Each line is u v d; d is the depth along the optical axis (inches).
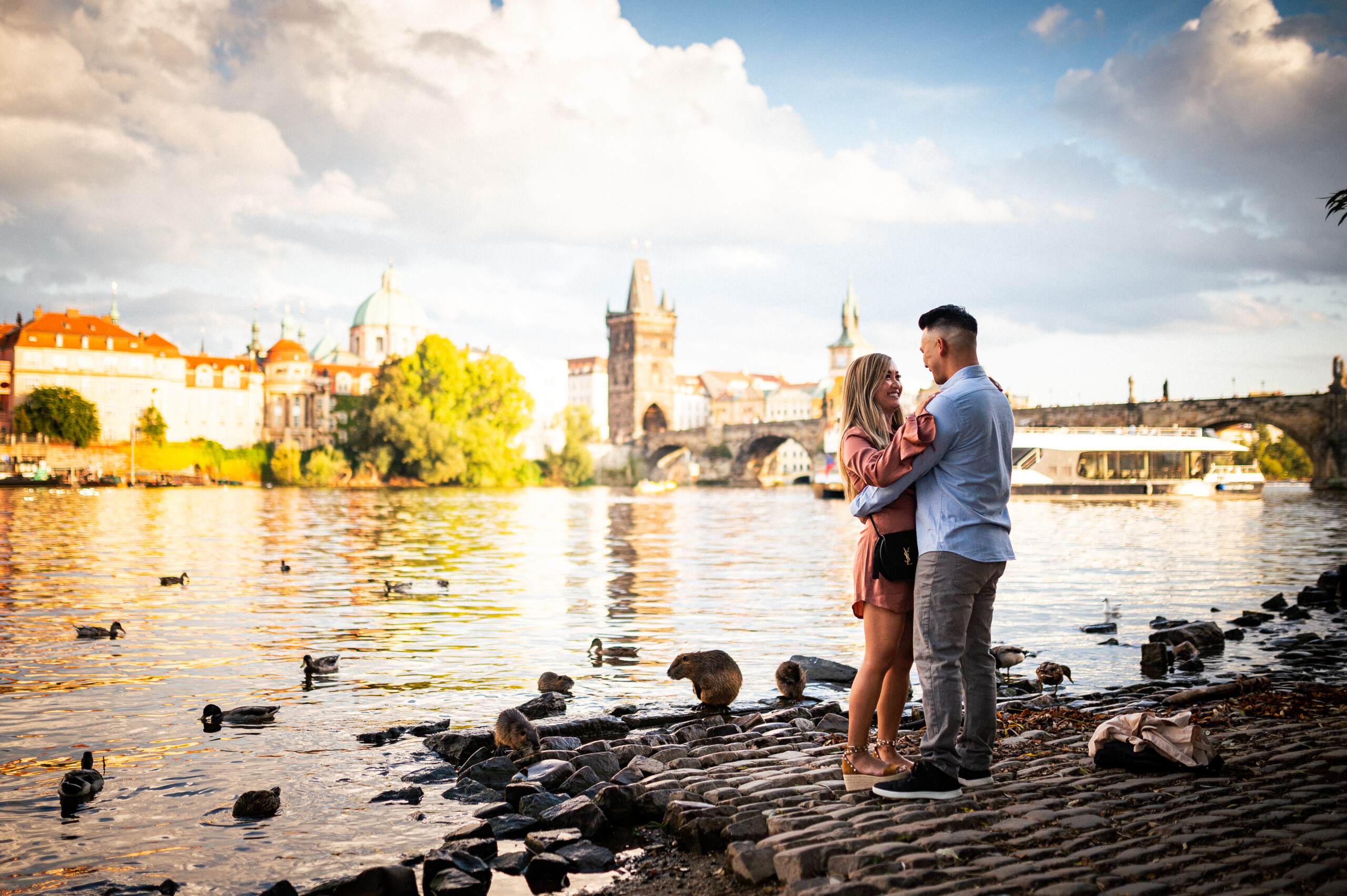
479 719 520.4
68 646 745.6
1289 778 316.5
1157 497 4483.3
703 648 750.5
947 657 302.4
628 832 328.5
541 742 440.5
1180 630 723.4
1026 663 687.7
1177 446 4648.1
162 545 1781.5
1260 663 665.0
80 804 378.0
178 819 362.0
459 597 1060.5
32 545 1752.0
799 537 2138.3
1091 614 930.7
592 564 1461.6
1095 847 257.9
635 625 862.5
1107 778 321.4
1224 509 3302.2
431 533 2180.1
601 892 279.7
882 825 280.8
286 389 7431.1
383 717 524.1
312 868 315.3
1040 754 369.7
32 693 580.4
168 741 473.4
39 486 5403.5
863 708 321.7
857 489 319.3
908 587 315.9
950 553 299.6
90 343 6441.9
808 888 241.3
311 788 398.9
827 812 296.7
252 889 299.6
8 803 379.6
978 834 269.7
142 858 324.8
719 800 323.3
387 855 325.1
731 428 7849.4
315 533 2139.5
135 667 663.1
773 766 368.2
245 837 343.3
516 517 2947.8
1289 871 234.4
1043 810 287.3
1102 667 672.4
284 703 556.1
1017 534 2112.5
